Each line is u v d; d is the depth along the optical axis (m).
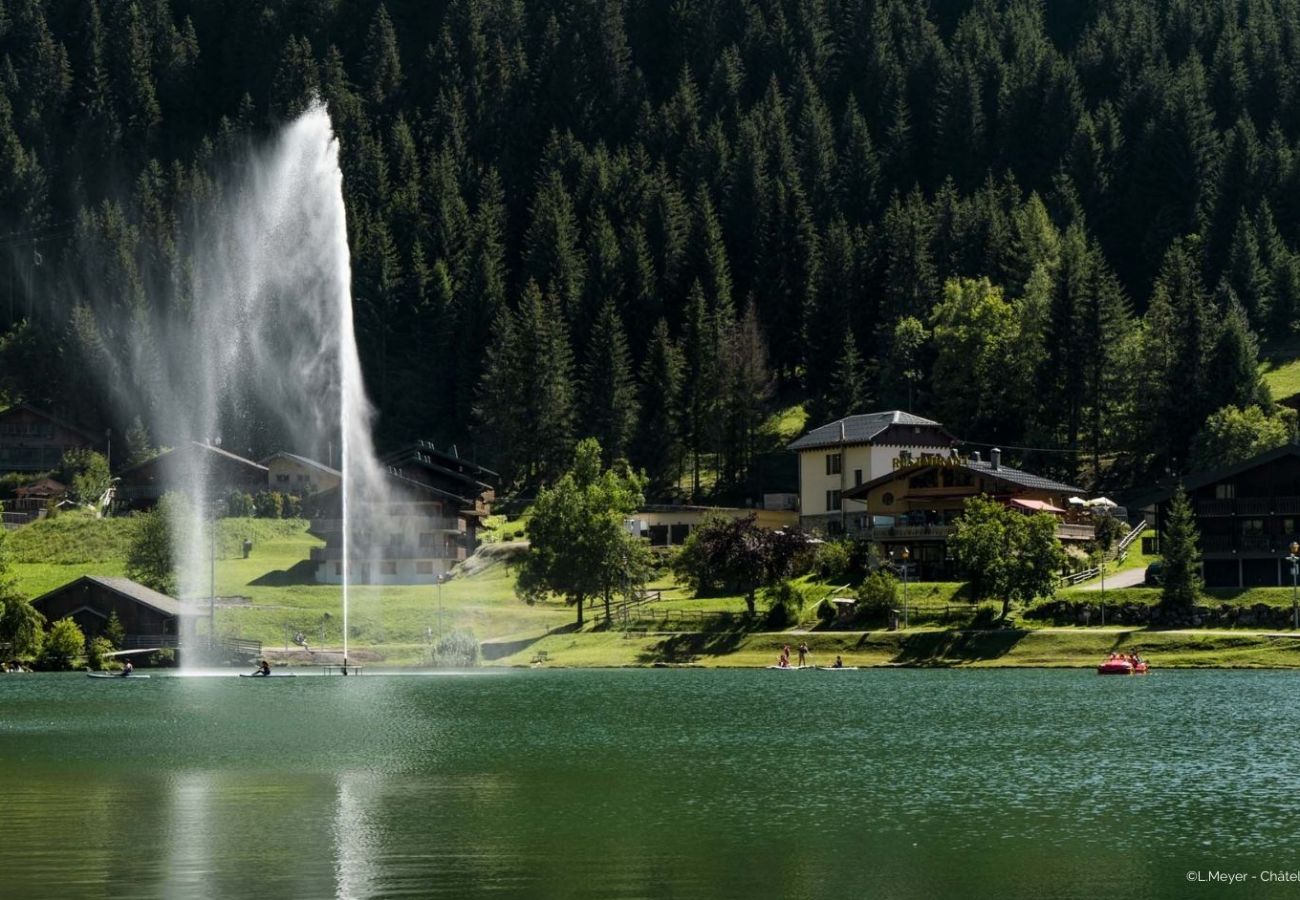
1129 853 55.31
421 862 54.16
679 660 149.75
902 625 149.00
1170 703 101.69
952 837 58.03
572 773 74.12
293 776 73.69
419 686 130.00
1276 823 60.31
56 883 51.22
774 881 51.62
